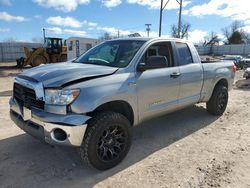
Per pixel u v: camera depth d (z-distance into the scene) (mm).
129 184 3410
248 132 5406
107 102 3709
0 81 15289
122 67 4059
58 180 3482
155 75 4398
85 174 3639
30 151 4293
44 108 3475
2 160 3979
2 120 5898
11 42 43719
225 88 6434
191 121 6082
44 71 3812
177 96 4957
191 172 3719
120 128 3826
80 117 3383
